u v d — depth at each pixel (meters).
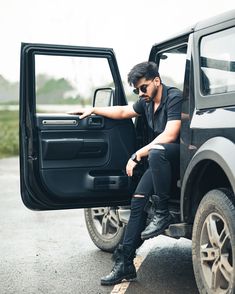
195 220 4.19
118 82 5.36
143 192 4.71
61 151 5.00
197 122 4.24
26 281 4.98
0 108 25.67
